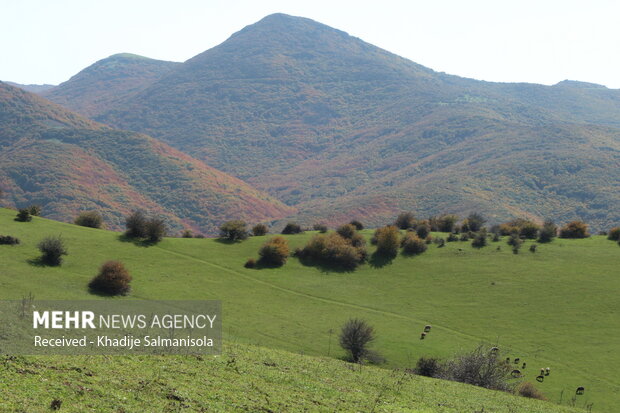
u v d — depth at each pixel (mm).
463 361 43750
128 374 22531
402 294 78750
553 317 70562
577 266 87375
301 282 80812
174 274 74812
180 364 26016
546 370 54938
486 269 87500
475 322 69250
